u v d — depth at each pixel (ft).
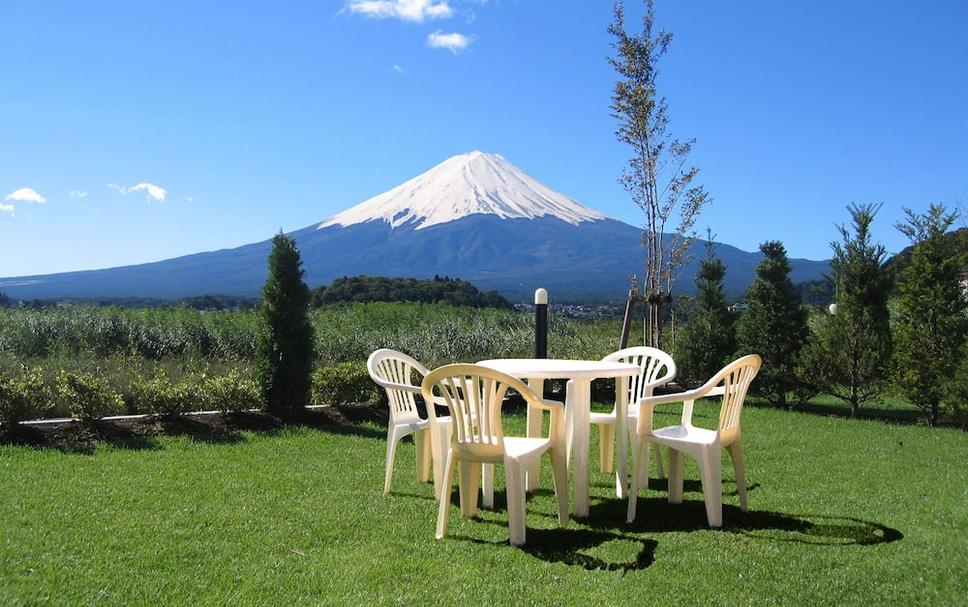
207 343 38.55
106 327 37.40
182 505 14.17
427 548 12.20
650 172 34.99
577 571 11.16
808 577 10.78
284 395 24.38
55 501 14.03
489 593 10.18
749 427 25.82
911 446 22.44
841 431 25.18
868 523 13.82
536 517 14.64
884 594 10.12
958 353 26.55
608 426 19.04
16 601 9.33
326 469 17.99
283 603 9.76
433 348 37.81
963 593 10.17
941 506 15.05
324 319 44.27
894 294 29.76
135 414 22.38
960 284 27.86
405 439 22.35
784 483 17.29
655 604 9.83
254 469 17.61
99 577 10.38
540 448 13.37
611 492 16.99
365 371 26.35
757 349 32.22
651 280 35.14
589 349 37.19
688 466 19.98
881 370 28.76
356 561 11.42
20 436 19.20
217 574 10.70
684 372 33.88
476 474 14.32
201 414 22.86
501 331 41.73
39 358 32.17
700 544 12.46
